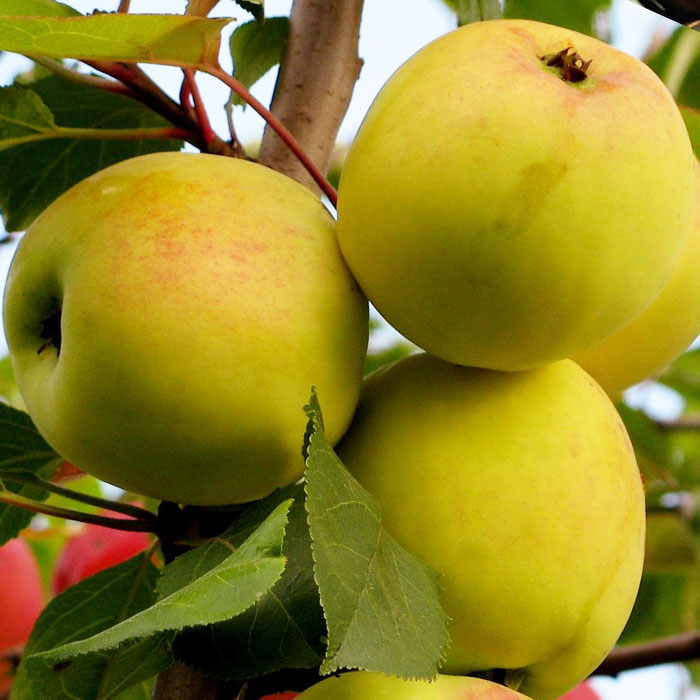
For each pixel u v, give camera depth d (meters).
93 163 0.53
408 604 0.43
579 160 0.44
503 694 0.45
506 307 0.45
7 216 0.53
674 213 0.45
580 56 0.46
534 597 0.46
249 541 0.42
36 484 0.47
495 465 0.46
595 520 0.46
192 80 0.50
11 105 0.50
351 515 0.43
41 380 0.46
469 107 0.44
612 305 0.45
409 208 0.44
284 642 0.44
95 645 0.41
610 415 0.48
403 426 0.47
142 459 0.45
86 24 0.45
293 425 0.45
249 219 0.45
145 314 0.44
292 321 0.45
